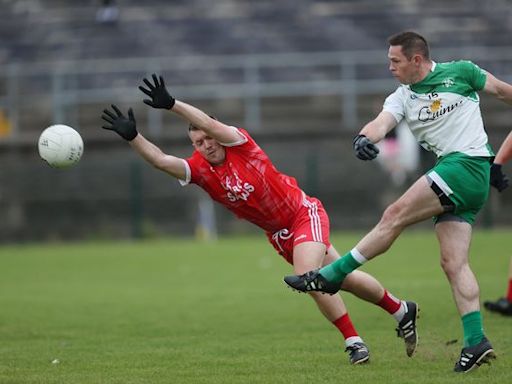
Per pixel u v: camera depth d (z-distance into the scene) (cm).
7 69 10088
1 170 8581
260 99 9581
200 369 2592
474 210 2419
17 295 4797
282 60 9919
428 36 10369
